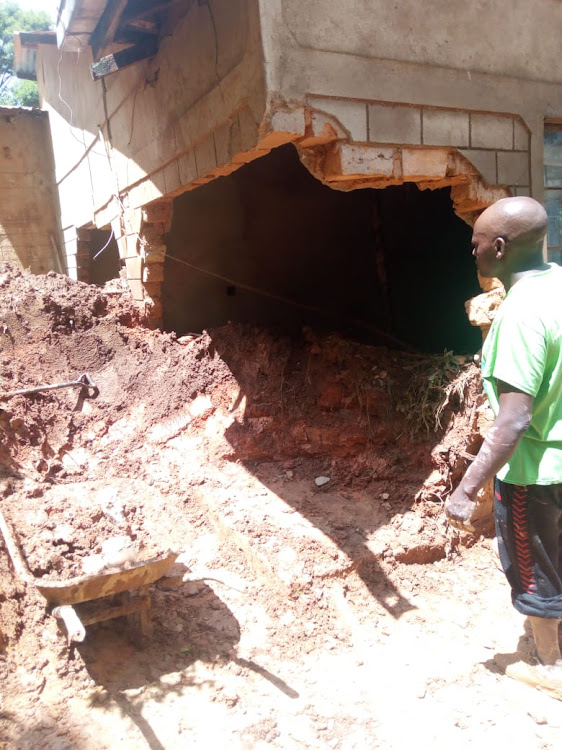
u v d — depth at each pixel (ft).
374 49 12.58
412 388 15.79
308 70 11.92
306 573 12.35
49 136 35.24
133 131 19.74
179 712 9.73
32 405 16.92
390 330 27.81
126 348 19.69
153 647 10.99
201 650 11.06
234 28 12.45
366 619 12.06
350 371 16.83
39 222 35.91
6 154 34.99
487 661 11.10
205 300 26.23
